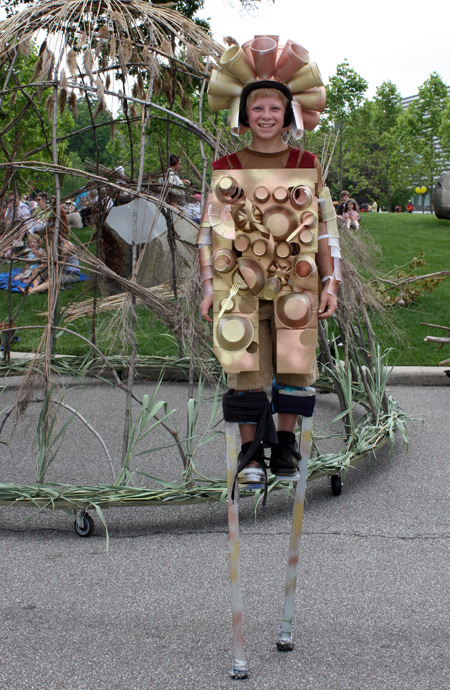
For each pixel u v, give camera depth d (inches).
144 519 176.9
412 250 634.2
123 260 312.5
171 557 154.3
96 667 112.9
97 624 126.2
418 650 117.3
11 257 204.5
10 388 300.2
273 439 107.7
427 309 418.9
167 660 114.9
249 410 107.6
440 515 175.8
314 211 104.0
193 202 242.5
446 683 108.1
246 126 115.0
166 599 135.3
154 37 200.2
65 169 181.6
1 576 145.5
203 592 138.0
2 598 135.9
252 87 108.7
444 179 877.8
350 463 193.9
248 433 112.3
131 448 177.3
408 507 181.3
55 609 131.5
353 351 229.0
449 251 629.9
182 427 253.4
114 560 153.0
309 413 111.0
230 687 107.5
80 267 183.3
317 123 117.1
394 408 239.5
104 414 268.5
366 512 178.7
